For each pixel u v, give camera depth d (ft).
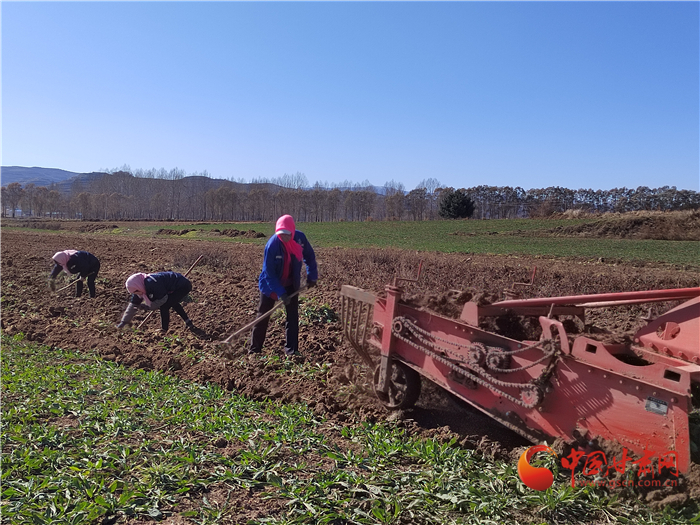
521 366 13.60
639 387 11.19
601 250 103.24
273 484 12.26
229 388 21.43
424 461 14.08
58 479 11.86
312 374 22.26
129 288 27.76
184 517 10.74
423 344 16.46
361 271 51.55
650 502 10.91
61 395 18.20
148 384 21.03
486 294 17.30
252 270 53.52
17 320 32.19
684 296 12.56
